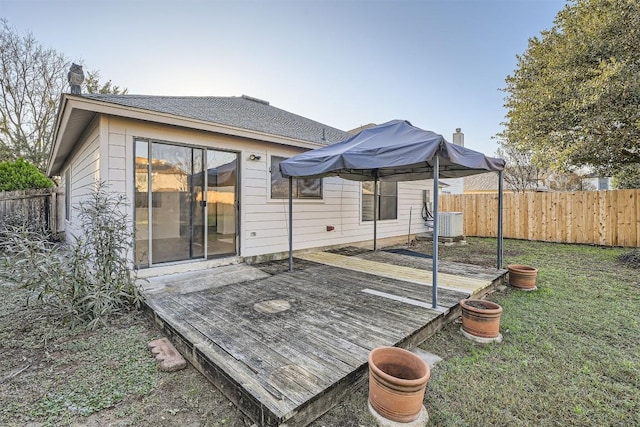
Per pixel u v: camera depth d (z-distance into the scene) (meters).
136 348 2.74
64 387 2.16
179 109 5.36
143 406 1.99
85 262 3.32
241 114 7.16
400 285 4.27
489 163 4.62
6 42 13.12
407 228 9.70
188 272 4.96
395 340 2.57
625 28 6.09
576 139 7.08
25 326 3.18
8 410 1.92
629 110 5.92
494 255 7.35
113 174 4.27
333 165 4.14
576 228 9.10
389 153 3.55
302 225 6.83
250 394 1.83
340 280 4.55
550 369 2.42
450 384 2.21
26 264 3.04
